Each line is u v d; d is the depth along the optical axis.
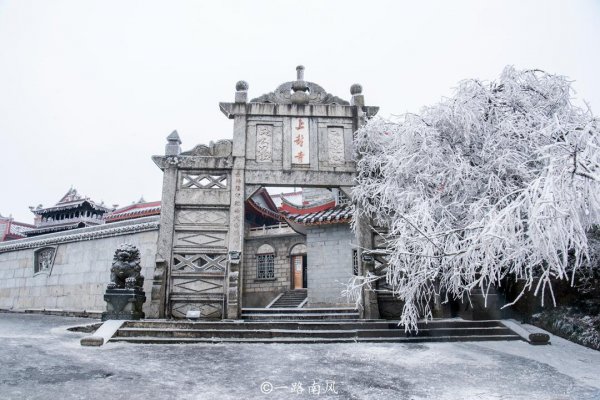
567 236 5.97
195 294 10.94
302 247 24.84
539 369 6.79
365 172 11.71
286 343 8.54
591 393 5.59
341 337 9.00
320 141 12.19
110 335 8.27
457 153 9.61
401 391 5.61
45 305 15.43
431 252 7.98
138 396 5.08
